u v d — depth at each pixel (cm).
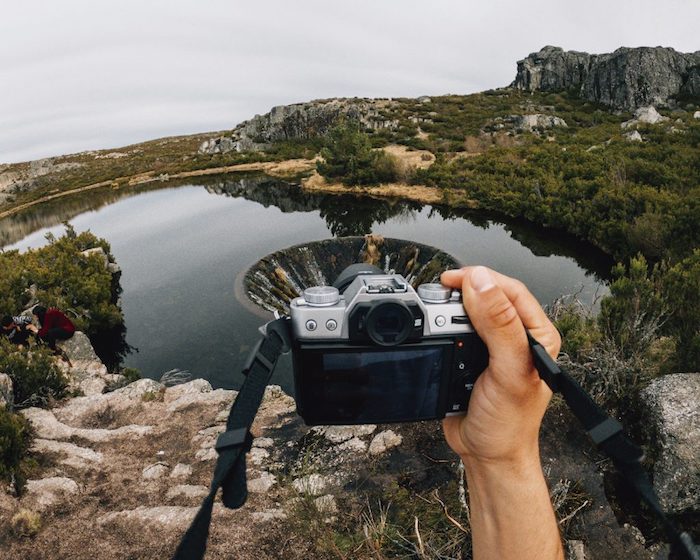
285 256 2167
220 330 1481
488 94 7931
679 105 6000
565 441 531
